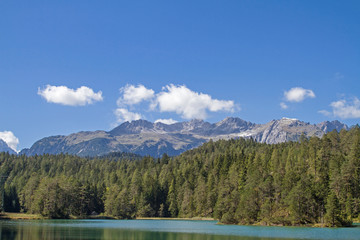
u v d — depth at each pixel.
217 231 137.88
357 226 155.00
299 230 141.38
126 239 107.81
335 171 174.12
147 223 194.00
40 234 113.62
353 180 172.00
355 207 166.00
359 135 195.12
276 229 146.12
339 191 169.62
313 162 194.12
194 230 143.62
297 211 159.88
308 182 165.25
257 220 174.12
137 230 141.25
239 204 182.38
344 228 148.50
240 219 179.00
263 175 199.00
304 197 160.50
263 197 176.50
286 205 167.12
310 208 160.75
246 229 148.75
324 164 190.50
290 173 176.12
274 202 172.62
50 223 168.00
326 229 144.62
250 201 176.50
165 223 195.62
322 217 159.00
